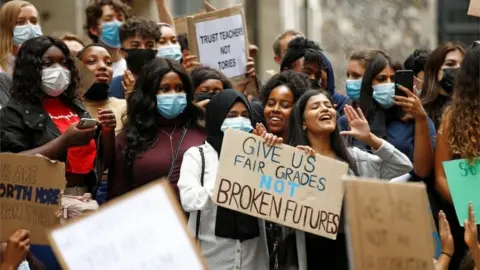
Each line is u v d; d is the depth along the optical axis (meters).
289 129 8.16
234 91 8.18
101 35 10.52
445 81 9.27
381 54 9.15
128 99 8.50
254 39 17.23
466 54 8.13
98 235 6.20
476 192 7.88
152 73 8.45
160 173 8.33
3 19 9.24
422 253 6.23
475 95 8.06
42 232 7.11
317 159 7.74
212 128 8.12
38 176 7.12
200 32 10.07
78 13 14.81
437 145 8.25
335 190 7.74
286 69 9.70
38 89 8.14
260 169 7.70
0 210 7.09
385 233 6.24
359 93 9.62
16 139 8.00
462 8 18.50
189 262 6.20
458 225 8.31
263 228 8.00
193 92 8.58
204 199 7.83
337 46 15.24
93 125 7.83
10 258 6.89
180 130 8.49
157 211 6.23
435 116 9.34
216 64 10.09
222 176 7.66
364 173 8.25
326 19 15.42
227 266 7.88
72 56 8.30
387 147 8.20
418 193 6.25
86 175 8.34
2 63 9.20
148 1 12.17
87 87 8.86
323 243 7.87
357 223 6.26
